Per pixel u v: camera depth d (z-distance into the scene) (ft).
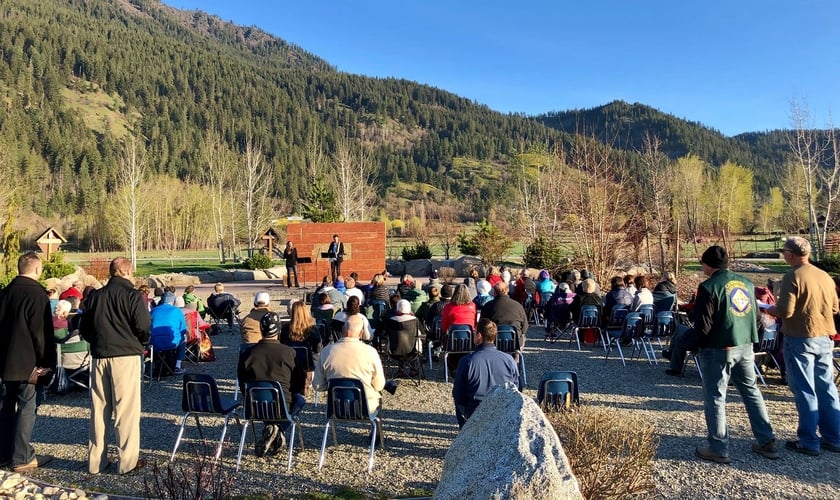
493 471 9.20
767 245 141.59
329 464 15.75
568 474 9.04
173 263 112.98
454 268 77.00
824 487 13.58
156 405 21.95
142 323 15.31
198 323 29.63
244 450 17.07
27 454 15.65
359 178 123.75
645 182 62.80
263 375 16.01
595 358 28.76
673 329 27.07
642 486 11.65
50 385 22.77
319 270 67.97
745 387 15.43
